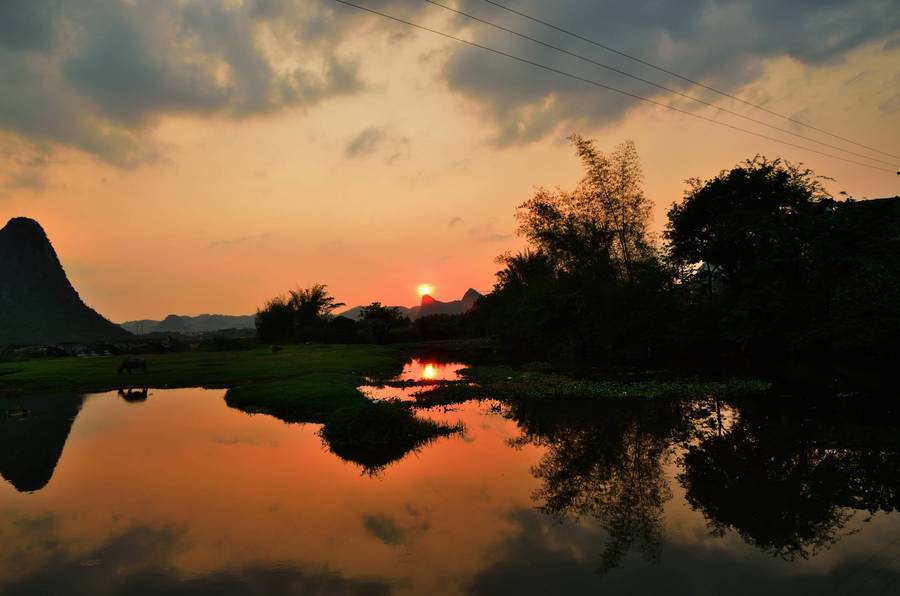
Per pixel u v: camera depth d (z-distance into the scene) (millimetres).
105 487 10266
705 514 8523
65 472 11344
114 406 21203
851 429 14211
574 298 35625
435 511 8742
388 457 12406
